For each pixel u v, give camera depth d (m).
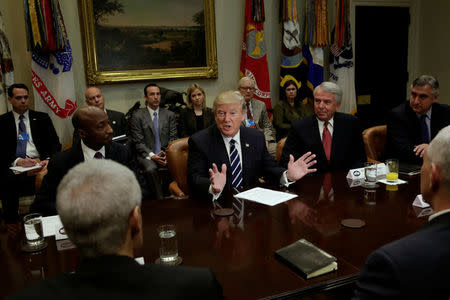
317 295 1.31
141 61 4.51
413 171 2.29
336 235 1.43
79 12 4.17
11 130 3.46
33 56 3.81
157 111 4.15
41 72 3.87
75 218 0.68
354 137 2.65
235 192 2.02
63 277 0.68
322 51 4.91
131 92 4.50
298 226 1.53
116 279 0.66
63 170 2.06
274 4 4.96
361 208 1.71
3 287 1.15
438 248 0.77
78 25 4.22
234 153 2.24
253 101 4.39
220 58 4.86
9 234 1.57
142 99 4.56
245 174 2.23
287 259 1.21
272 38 5.03
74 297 0.64
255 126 4.25
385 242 1.36
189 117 4.20
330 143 2.64
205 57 4.76
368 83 5.68
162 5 4.50
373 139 3.06
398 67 5.84
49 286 0.66
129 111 4.41
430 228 0.82
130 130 4.11
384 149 3.12
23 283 1.17
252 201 1.85
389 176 2.09
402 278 0.75
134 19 4.41
